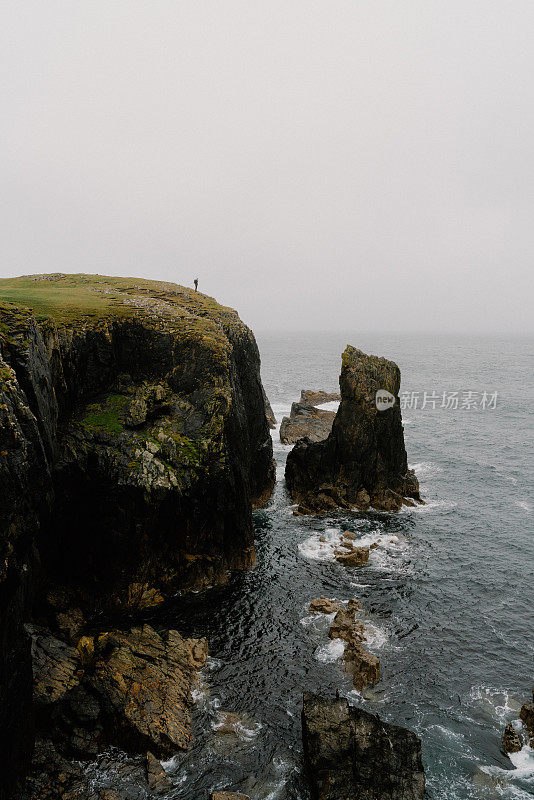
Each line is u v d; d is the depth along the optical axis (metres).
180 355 41.81
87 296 48.81
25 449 20.66
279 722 25.00
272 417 93.38
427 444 79.75
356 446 52.47
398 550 43.47
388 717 25.58
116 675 25.36
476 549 44.03
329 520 49.44
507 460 71.62
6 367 22.53
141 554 34.44
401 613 34.47
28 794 20.19
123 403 38.22
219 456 37.09
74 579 33.53
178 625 32.25
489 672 29.08
